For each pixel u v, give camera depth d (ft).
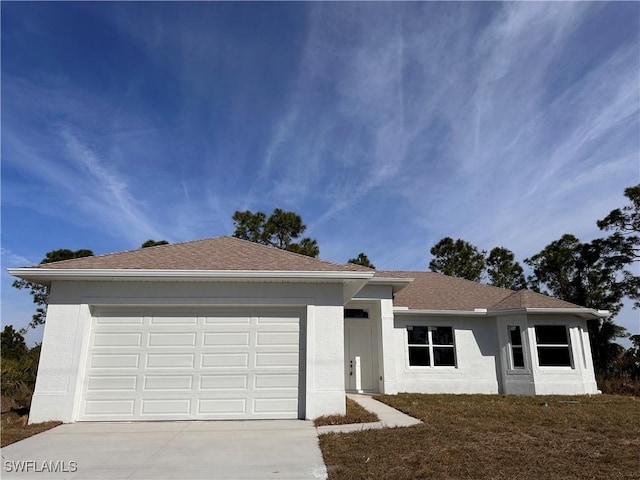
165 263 29.86
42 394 26.91
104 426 25.77
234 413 27.94
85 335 28.09
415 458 18.44
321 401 28.30
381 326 46.01
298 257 33.09
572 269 88.02
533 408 34.17
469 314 49.47
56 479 16.15
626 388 53.72
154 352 28.50
